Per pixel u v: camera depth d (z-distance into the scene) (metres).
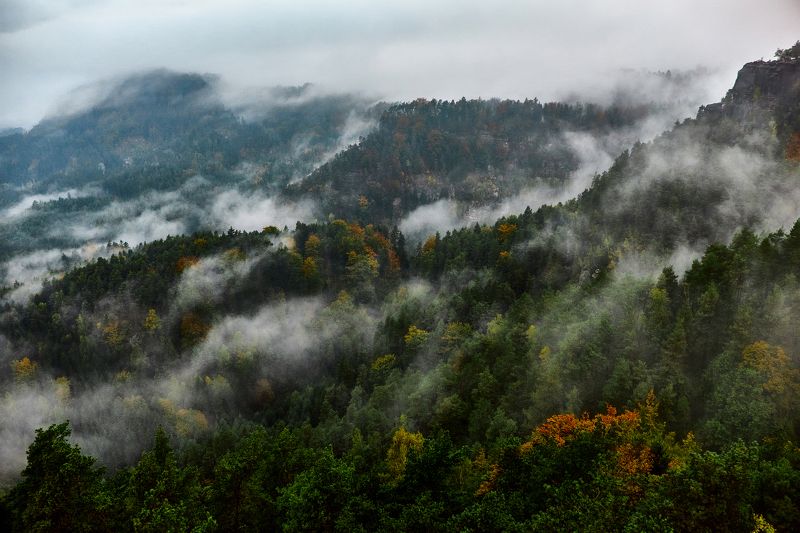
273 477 63.41
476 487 55.25
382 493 49.50
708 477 38.88
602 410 71.25
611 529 36.44
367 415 97.50
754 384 63.56
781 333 70.50
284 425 116.88
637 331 83.06
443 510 44.28
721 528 37.50
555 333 98.44
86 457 46.31
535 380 82.94
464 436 83.94
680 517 38.66
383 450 83.25
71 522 43.53
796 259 84.75
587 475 46.94
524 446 60.88
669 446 54.97
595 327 86.94
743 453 41.03
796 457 45.97
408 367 125.31
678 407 65.88
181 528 39.22
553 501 44.78
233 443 102.44
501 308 137.38
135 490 49.44
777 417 59.28
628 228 160.38
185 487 51.09
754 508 40.44
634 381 73.12
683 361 77.88
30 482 45.44
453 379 97.31
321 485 46.97
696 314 81.69
